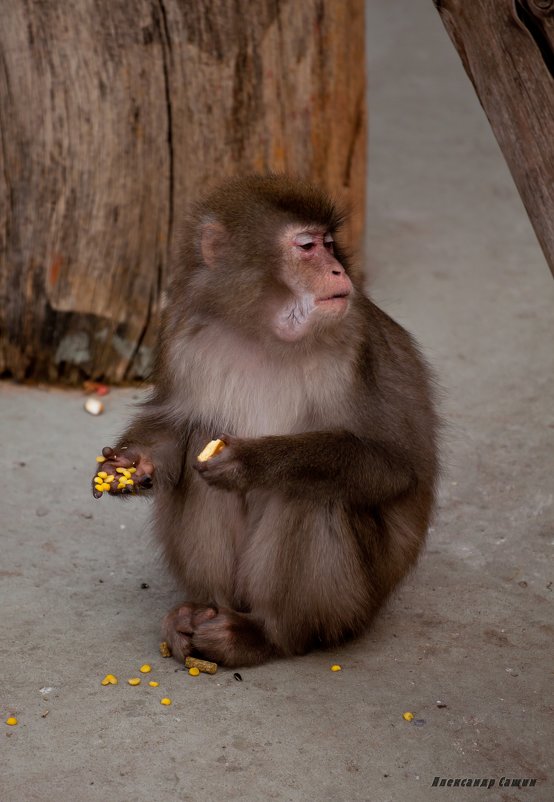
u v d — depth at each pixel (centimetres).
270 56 1204
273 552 784
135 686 756
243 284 787
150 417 837
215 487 756
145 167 1169
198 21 1148
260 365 805
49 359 1215
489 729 720
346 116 1324
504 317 1377
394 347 834
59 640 809
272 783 665
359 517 787
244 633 785
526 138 666
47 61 1136
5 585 876
